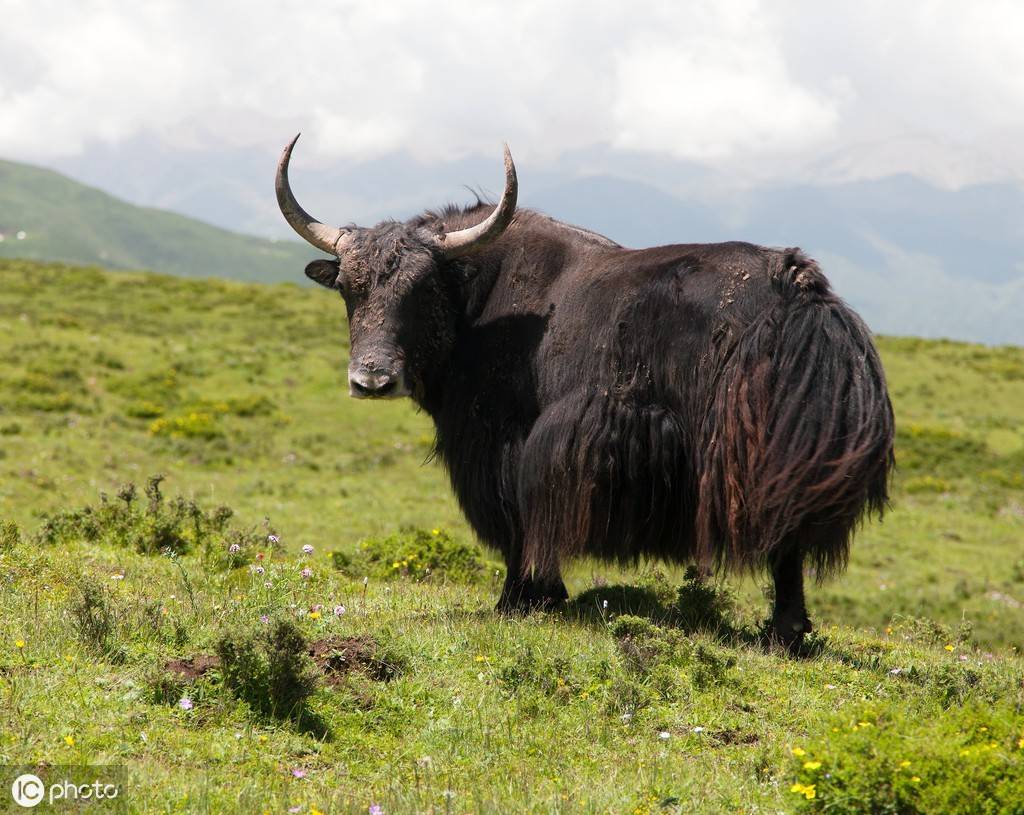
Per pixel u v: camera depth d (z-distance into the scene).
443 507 54.44
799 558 19.17
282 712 14.08
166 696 14.11
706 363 18.69
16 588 18.78
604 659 17.02
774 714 15.84
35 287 116.75
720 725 15.26
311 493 55.22
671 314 19.17
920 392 104.19
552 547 20.23
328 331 108.00
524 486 20.67
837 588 46.28
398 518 50.09
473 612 21.30
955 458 80.62
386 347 20.86
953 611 42.59
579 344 20.31
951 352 125.31
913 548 56.28
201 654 15.26
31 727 12.58
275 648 14.34
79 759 11.98
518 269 21.91
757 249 19.30
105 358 84.31
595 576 26.14
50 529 27.28
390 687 15.58
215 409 74.94
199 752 12.73
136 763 12.24
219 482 56.41
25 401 69.69
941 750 12.00
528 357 21.22
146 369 83.44
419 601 22.72
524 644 17.81
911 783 11.66
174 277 136.75
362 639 16.73
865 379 17.89
